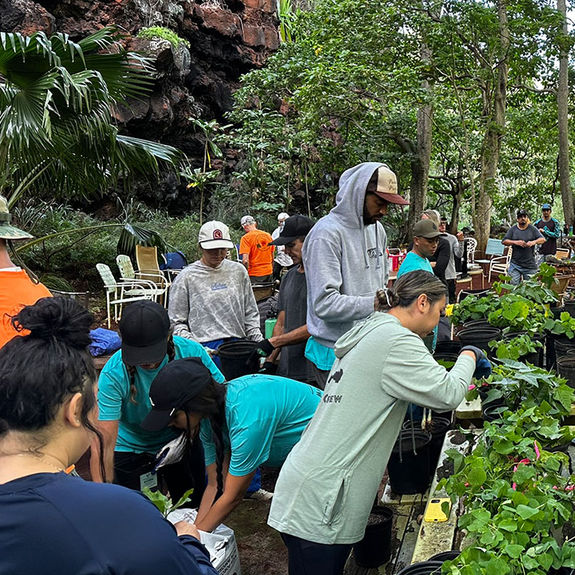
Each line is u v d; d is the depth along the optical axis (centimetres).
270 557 311
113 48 1197
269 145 1498
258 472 359
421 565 198
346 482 208
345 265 310
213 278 419
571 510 205
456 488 207
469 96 1884
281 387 260
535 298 431
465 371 225
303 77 1427
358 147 1589
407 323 219
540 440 243
